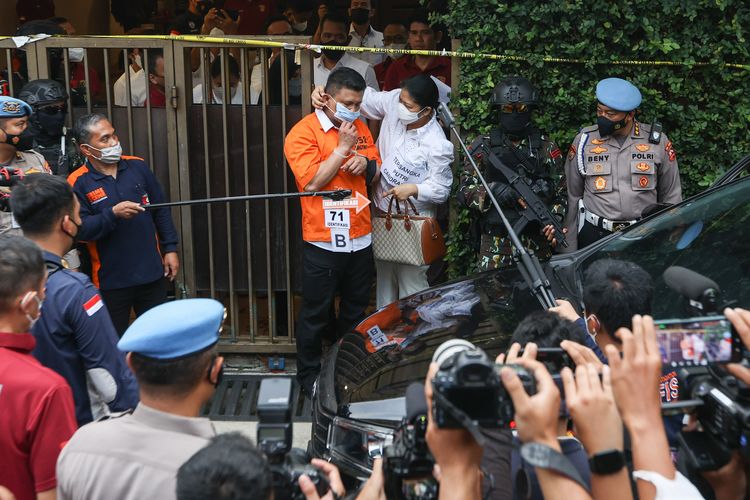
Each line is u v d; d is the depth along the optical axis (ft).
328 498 6.55
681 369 6.47
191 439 7.00
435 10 18.51
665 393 8.77
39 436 8.40
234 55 21.30
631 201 16.48
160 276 16.14
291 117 17.88
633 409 5.91
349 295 17.34
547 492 5.54
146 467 6.79
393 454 6.38
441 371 5.58
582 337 7.72
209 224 18.21
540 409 5.53
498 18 17.53
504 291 13.70
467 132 18.10
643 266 13.14
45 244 10.59
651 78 17.75
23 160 14.82
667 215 14.17
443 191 17.46
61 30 19.83
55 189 10.53
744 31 17.48
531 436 5.55
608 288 7.82
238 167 18.19
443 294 14.16
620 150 16.63
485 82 17.72
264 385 6.68
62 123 16.29
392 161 17.53
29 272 8.66
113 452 6.88
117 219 15.25
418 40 20.49
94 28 29.43
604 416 5.81
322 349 18.69
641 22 17.37
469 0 17.52
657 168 16.69
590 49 17.53
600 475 5.77
